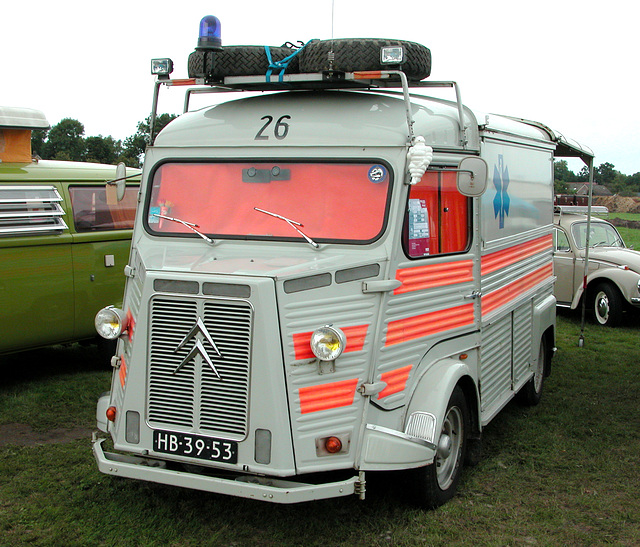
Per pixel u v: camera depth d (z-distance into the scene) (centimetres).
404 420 445
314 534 440
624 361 947
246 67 494
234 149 484
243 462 398
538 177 729
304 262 425
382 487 507
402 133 450
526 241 681
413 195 455
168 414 418
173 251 467
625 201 6494
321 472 427
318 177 459
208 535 439
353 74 463
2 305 714
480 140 540
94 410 690
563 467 563
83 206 808
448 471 496
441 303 484
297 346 399
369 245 435
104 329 446
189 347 410
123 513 464
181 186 495
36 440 611
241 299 396
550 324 771
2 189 731
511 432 648
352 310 417
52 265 761
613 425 669
